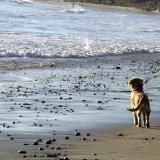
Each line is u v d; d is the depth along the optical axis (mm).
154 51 87312
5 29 100500
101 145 23922
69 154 21531
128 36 112625
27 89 43594
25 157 20766
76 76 53969
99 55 76062
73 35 101750
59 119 30859
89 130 27938
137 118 30094
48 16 150125
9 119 30219
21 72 55312
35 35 94312
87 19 153625
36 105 35781
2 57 65938
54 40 88812
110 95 42031
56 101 37938
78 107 35656
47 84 47250
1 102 36344
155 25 155625
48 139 25016
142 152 21906
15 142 24047
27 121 29828
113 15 191375
